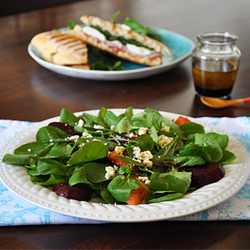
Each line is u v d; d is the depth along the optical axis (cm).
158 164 82
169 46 201
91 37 185
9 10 306
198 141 87
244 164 84
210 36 149
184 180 76
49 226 72
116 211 66
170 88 157
